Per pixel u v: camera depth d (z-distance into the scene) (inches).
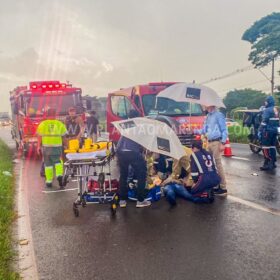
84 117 657.6
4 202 290.8
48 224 244.1
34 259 186.2
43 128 362.0
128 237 213.5
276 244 193.3
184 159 287.3
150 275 163.8
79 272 169.9
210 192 278.8
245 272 162.7
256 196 294.8
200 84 326.0
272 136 410.3
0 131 2118.6
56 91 639.8
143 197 270.8
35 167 511.2
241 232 213.2
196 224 231.1
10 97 858.1
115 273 167.3
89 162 259.4
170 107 502.9
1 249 191.2
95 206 286.5
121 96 554.9
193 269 167.9
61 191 343.9
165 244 199.8
